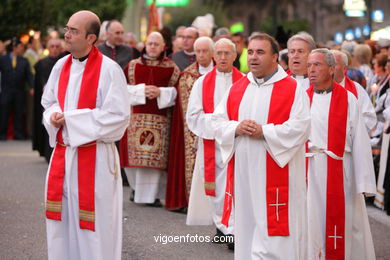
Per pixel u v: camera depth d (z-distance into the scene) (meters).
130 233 13.06
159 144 15.70
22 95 28.47
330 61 10.63
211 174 12.87
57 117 9.05
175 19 71.56
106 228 9.21
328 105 10.70
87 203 9.12
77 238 9.27
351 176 10.77
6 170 19.94
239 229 9.54
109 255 9.27
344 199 10.66
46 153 21.03
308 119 9.33
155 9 26.89
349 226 10.76
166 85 15.74
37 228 13.22
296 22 67.94
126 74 15.84
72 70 9.28
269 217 9.30
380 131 16.16
